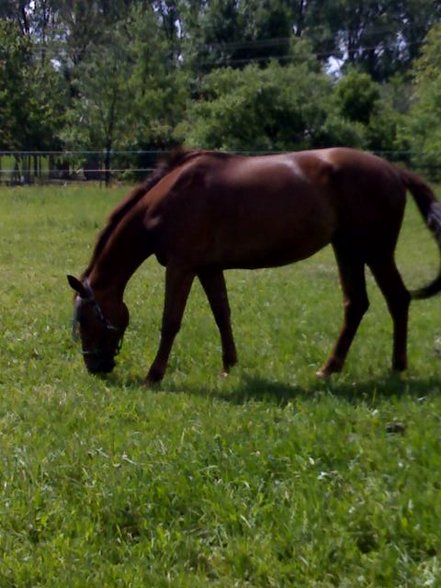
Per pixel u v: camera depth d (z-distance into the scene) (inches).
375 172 270.8
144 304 399.5
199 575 152.3
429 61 1549.0
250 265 274.2
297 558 152.6
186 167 271.0
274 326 349.7
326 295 431.5
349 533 157.6
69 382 274.8
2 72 1533.0
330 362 280.4
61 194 1058.7
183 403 241.4
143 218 274.8
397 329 281.0
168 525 168.9
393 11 2583.7
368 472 183.9
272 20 2026.3
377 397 239.6
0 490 184.7
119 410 237.3
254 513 167.3
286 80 1438.2
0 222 770.2
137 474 184.5
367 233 272.4
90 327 280.2
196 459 190.5
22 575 153.3
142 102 1519.4
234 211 265.1
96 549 161.8
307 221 266.7
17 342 323.0
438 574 144.0
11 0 2290.8
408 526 157.3
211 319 361.1
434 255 622.5
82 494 180.1
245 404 239.3
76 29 2059.5
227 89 1471.5
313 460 186.9
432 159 1227.9
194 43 2047.2
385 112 1545.3
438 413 216.7
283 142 1396.4
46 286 446.6
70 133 1528.1
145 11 1663.4
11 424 230.1
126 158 1496.1
